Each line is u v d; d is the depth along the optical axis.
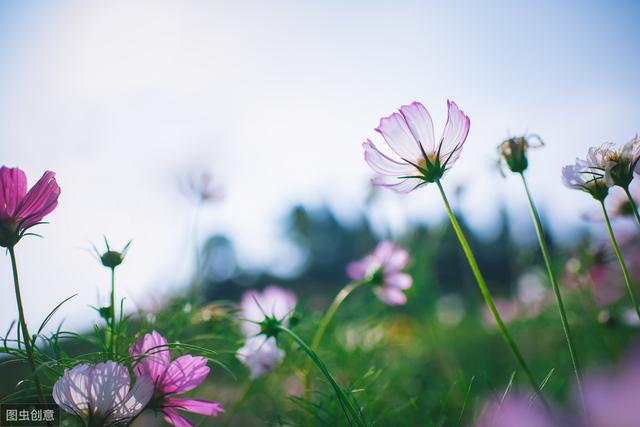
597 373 0.61
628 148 0.45
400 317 1.26
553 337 1.04
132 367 0.44
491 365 0.98
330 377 0.47
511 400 0.44
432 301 1.26
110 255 0.48
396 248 0.92
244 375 0.77
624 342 0.78
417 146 0.49
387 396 0.73
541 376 0.78
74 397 0.41
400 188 0.50
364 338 1.00
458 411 0.65
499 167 0.48
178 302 0.69
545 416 0.42
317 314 0.93
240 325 0.72
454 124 0.48
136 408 0.42
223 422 0.67
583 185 0.46
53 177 0.43
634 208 0.44
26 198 0.42
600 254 0.88
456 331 1.37
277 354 0.67
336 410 0.59
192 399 0.44
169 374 0.44
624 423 0.38
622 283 0.88
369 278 0.85
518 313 1.30
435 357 1.08
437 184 0.48
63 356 0.47
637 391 0.38
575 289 1.00
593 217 0.60
